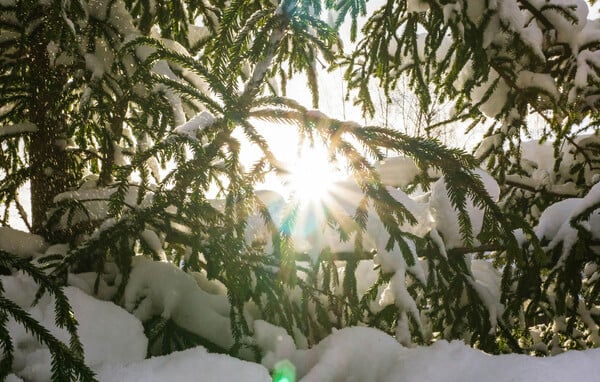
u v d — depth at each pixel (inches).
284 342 91.0
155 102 97.8
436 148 72.6
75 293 77.1
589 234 101.3
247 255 87.3
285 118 75.2
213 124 77.3
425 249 107.3
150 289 88.4
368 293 101.5
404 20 138.1
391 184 122.6
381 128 72.7
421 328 96.7
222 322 89.0
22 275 81.6
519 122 147.9
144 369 63.8
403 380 80.0
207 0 120.7
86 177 117.1
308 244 97.0
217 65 73.6
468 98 139.3
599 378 69.1
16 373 60.8
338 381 87.1
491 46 127.6
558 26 129.5
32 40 104.5
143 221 80.4
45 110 109.0
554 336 172.1
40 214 110.0
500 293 123.5
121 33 105.9
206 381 63.2
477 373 76.2
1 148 134.7
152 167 104.7
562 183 175.3
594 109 146.0
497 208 74.4
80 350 56.2
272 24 70.9
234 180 73.5
